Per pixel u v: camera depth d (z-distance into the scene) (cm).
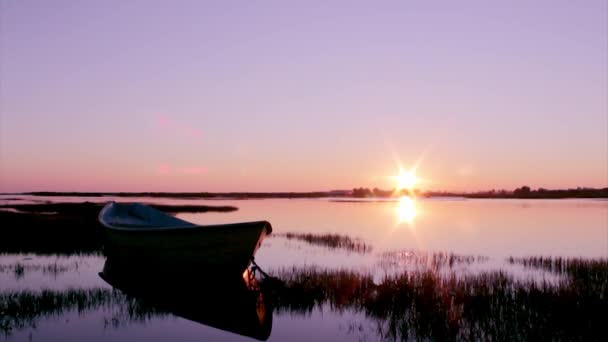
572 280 1598
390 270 1809
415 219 5169
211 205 7600
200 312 1172
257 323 1100
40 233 2645
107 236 1688
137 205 2011
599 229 3938
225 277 1370
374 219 5116
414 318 1138
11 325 1065
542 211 7081
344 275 1587
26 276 1597
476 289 1402
